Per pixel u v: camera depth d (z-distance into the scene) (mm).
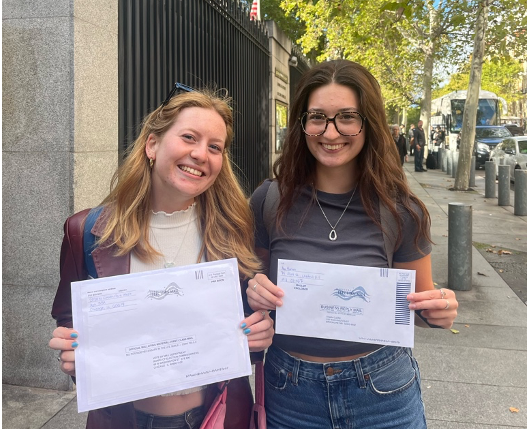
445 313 1587
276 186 1838
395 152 1734
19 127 3205
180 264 1639
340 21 13344
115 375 1445
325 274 1624
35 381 3389
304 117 1734
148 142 1619
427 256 1745
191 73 5934
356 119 1670
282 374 1746
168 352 1494
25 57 3160
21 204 3248
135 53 4273
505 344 4227
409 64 28484
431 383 3551
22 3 3129
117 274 1571
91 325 1442
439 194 14055
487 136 22719
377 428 1679
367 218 1710
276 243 1782
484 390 3451
